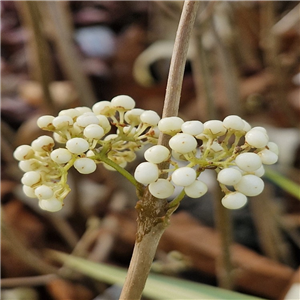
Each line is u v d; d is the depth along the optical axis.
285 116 0.29
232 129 0.09
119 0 0.42
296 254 0.27
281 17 0.31
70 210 0.27
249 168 0.09
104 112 0.10
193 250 0.24
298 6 0.30
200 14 0.19
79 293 0.23
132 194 0.27
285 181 0.18
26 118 0.33
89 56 0.35
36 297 0.24
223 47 0.22
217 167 0.09
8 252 0.24
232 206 0.09
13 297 0.23
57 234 0.27
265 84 0.30
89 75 0.34
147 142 0.10
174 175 0.09
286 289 0.20
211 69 0.27
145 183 0.09
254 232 0.27
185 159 0.10
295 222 0.27
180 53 0.09
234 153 0.09
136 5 0.41
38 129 0.29
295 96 0.29
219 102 0.28
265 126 0.30
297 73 0.30
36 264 0.21
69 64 0.24
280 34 0.29
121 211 0.27
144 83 0.35
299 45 0.30
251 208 0.27
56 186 0.09
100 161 0.09
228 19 0.27
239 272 0.22
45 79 0.23
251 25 0.31
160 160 0.09
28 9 0.21
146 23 0.41
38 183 0.09
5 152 0.27
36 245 0.26
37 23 0.22
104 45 0.37
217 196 0.20
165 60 0.36
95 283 0.23
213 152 0.09
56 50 0.32
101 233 0.26
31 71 0.34
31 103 0.33
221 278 0.21
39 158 0.10
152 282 0.14
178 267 0.24
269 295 0.22
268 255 0.24
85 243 0.25
